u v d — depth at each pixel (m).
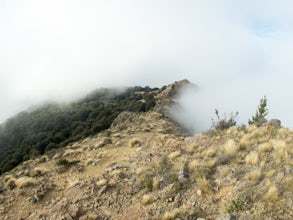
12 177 18.83
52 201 14.46
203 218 9.67
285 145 12.41
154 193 12.24
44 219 12.65
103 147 26.14
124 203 12.36
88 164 20.59
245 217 8.77
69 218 11.95
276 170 10.86
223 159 13.04
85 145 30.67
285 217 8.41
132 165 16.39
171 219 10.24
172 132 37.81
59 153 27.22
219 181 11.46
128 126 45.97
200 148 15.36
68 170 19.77
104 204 12.59
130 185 13.68
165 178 12.87
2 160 71.56
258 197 9.62
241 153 13.18
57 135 73.25
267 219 8.44
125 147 24.58
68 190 15.02
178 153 15.23
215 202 10.42
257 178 10.64
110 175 15.16
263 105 20.81
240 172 11.59
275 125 16.38
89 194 13.58
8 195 16.00
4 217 13.98
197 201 10.79
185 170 12.91
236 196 10.02
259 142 13.82
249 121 21.00
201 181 11.62
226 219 8.87
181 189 11.88
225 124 19.91
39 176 19.05
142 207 11.62
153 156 16.83
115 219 11.45
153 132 35.69
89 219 11.68
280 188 9.68
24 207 14.60
